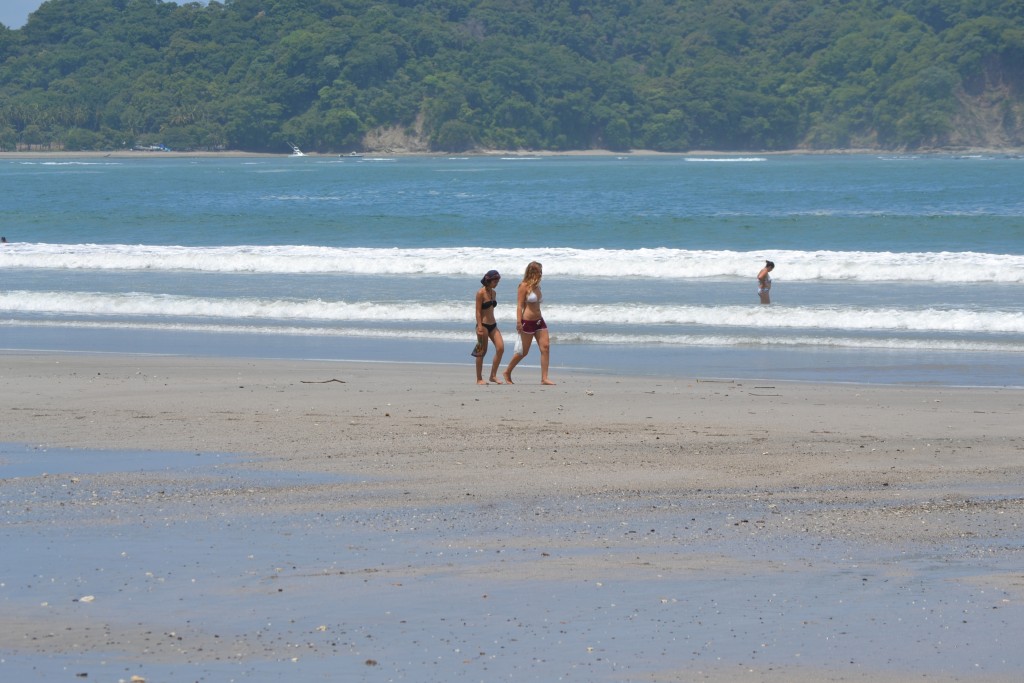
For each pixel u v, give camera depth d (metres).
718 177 199.00
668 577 13.20
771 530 15.00
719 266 49.41
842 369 29.83
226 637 11.44
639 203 116.38
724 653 11.05
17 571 13.35
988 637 11.41
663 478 17.80
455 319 40.00
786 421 22.39
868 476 17.91
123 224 86.75
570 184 168.88
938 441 20.47
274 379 27.97
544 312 39.50
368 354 33.00
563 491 17.03
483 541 14.55
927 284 45.66
